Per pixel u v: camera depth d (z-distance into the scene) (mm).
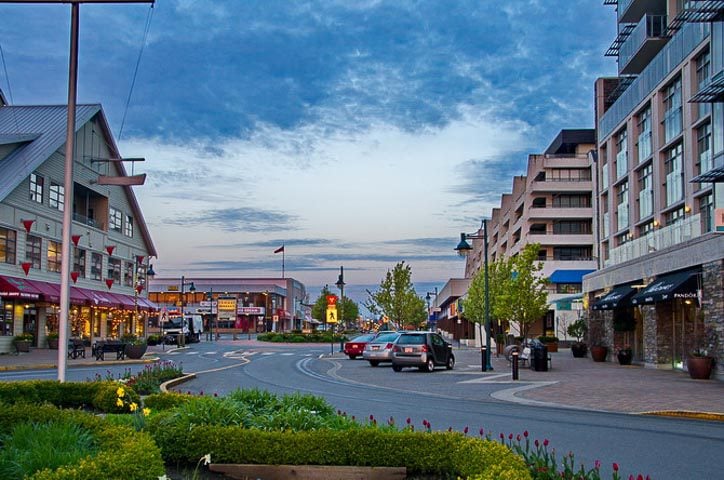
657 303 30953
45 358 36875
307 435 8172
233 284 118188
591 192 71938
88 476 5652
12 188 39438
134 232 61156
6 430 8203
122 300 55156
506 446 7500
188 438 8227
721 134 24422
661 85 36094
